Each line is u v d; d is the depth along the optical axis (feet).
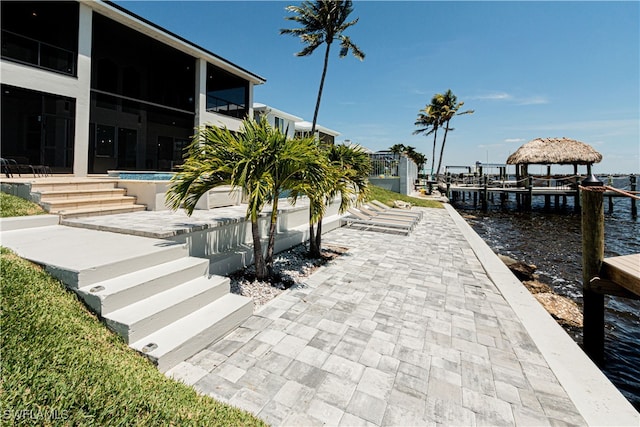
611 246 38.24
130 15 34.86
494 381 8.65
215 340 10.23
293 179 16.05
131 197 24.23
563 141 80.18
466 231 34.06
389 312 13.11
